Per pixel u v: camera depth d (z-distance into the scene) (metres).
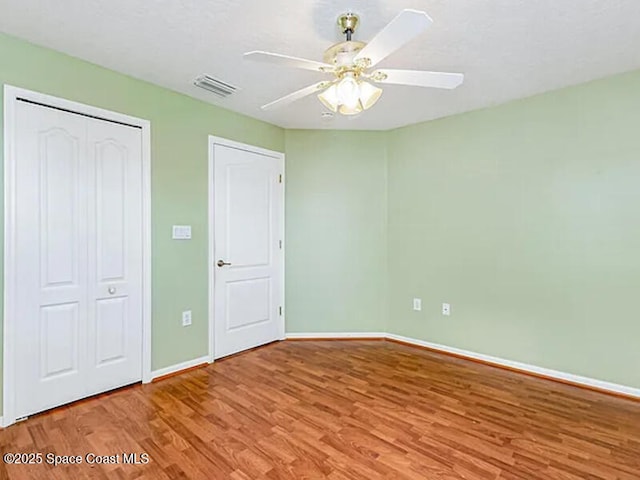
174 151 2.90
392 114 3.38
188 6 1.81
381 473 1.69
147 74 2.59
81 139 2.38
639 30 2.00
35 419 2.15
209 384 2.70
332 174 3.88
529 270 2.95
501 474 1.68
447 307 3.45
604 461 1.79
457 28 1.98
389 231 3.87
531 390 2.61
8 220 2.08
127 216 2.62
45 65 2.21
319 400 2.43
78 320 2.38
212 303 3.20
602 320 2.61
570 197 2.74
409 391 2.58
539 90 2.82
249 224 3.52
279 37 2.10
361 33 2.04
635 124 2.47
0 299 2.05
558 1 1.75
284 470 1.71
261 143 3.61
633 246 2.49
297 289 3.89
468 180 3.30
